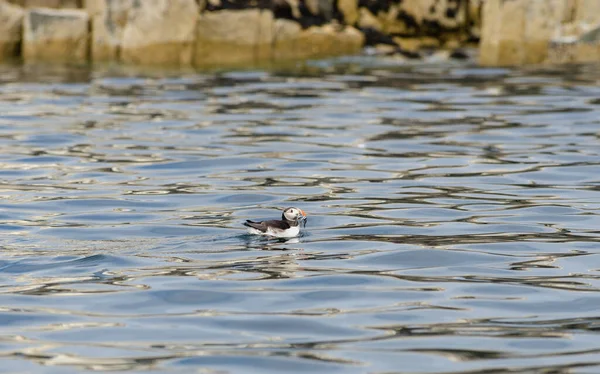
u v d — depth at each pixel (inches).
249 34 1573.6
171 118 1064.8
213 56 1567.4
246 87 1309.1
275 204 697.0
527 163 835.4
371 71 1473.9
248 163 840.3
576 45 1569.9
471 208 684.7
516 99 1194.6
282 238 600.7
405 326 446.3
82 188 749.9
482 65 1546.5
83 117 1068.5
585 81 1348.4
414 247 582.6
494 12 1584.6
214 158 860.6
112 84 1323.8
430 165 831.1
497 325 448.5
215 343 423.5
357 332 438.0
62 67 1486.2
